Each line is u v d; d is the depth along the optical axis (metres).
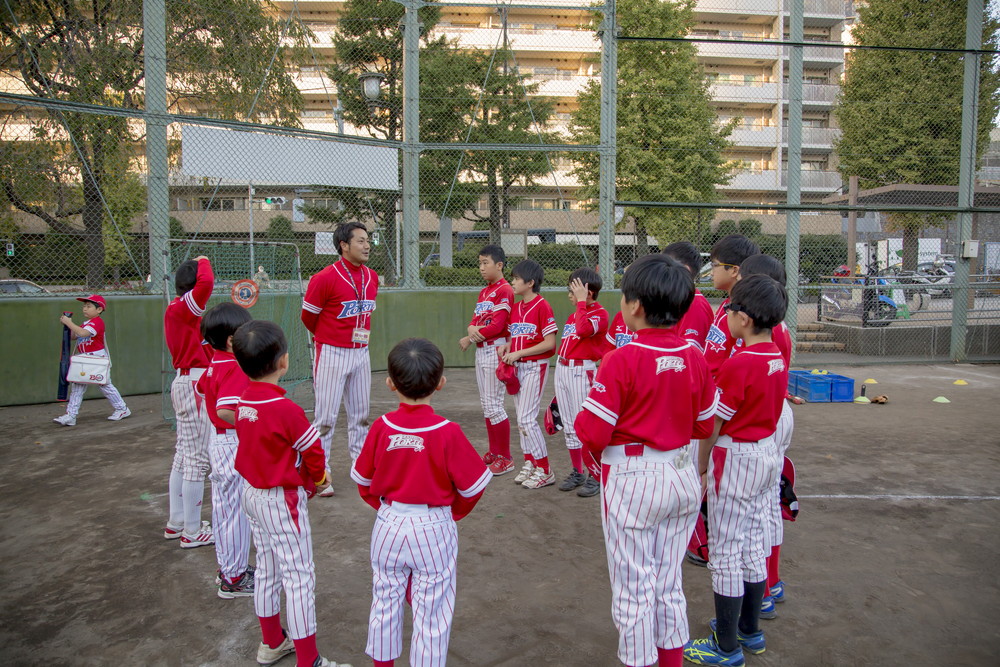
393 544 2.12
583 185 16.31
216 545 3.03
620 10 16.42
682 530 2.17
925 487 4.52
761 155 33.03
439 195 10.70
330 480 4.36
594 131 16.44
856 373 9.41
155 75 7.44
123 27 10.05
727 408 2.39
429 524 2.13
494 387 4.78
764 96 33.28
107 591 3.12
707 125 15.74
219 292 7.23
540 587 3.13
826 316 12.66
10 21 9.61
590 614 2.89
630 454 2.12
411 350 2.11
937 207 9.84
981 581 3.18
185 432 3.51
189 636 2.74
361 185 8.73
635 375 2.07
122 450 5.49
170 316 3.45
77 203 9.05
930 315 13.70
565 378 4.33
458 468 2.14
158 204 7.73
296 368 7.86
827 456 5.25
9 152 8.76
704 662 2.50
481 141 11.85
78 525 3.91
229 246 7.76
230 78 10.38
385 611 2.14
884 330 10.61
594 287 4.25
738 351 2.58
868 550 3.54
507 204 12.44
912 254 14.72
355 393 4.64
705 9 34.00
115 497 4.38
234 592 3.06
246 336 2.33
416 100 9.06
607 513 2.18
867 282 12.08
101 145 8.97
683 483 2.12
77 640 2.71
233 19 10.32
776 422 2.45
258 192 21.00
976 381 8.69
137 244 8.91
